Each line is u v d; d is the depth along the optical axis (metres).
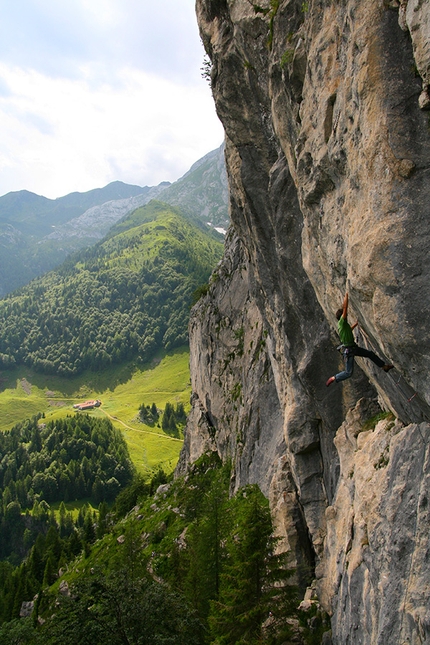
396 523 12.18
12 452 171.75
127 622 21.22
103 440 173.88
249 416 42.31
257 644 20.53
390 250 9.98
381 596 12.18
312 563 24.77
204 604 30.89
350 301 12.37
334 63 12.89
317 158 13.66
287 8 16.41
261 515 23.09
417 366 10.10
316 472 24.86
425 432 12.34
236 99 23.23
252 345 46.78
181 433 191.88
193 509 50.44
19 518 137.12
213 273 67.31
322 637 18.91
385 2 10.52
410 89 10.04
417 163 9.82
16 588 73.69
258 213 24.48
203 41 26.45
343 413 21.27
